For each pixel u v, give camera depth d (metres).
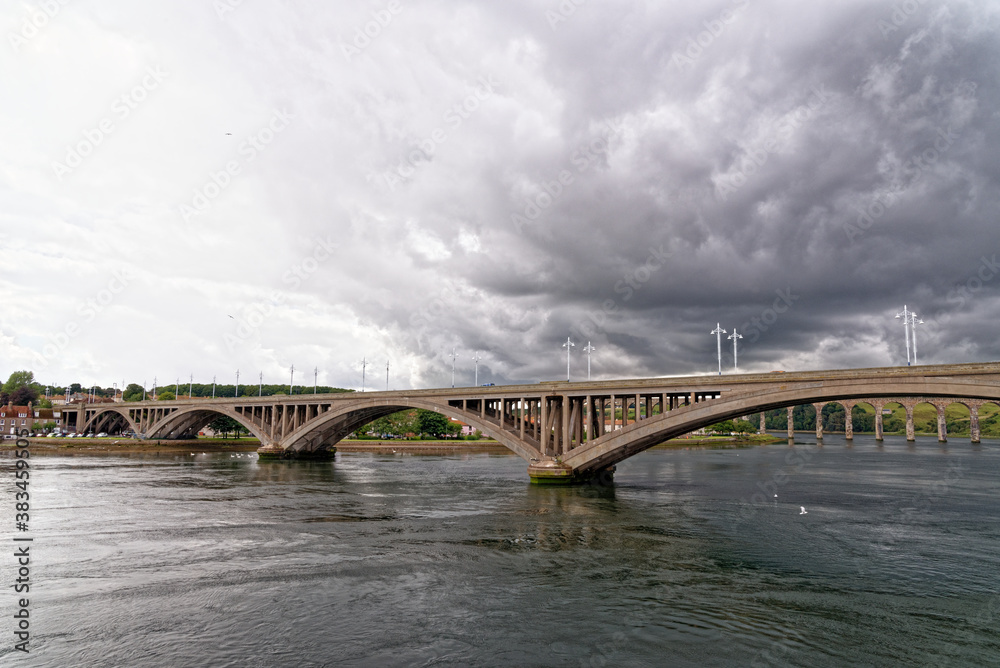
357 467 104.31
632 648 23.67
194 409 141.75
